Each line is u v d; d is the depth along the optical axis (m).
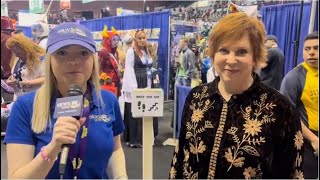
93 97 1.12
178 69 5.59
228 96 1.12
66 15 6.96
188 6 6.74
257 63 1.07
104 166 1.11
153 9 8.19
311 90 2.08
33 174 0.91
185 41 5.79
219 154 1.07
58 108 0.97
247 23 1.02
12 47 3.20
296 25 4.77
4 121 3.01
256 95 1.07
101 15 8.08
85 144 1.05
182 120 1.24
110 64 4.05
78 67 1.03
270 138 1.02
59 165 0.99
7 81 3.46
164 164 3.35
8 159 1.01
